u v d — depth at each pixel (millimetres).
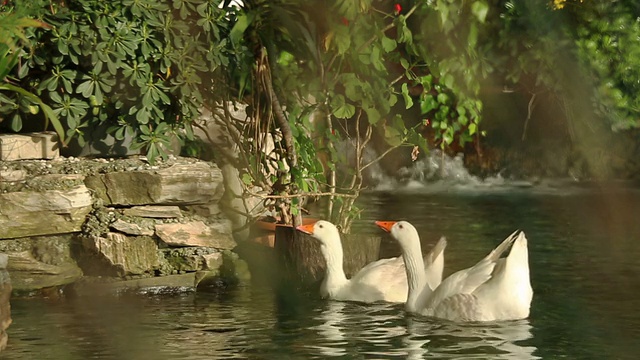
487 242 13883
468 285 9914
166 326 9414
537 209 17078
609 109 20500
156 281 11148
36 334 9055
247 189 13320
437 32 13148
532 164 21812
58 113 11273
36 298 10680
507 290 9719
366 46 12852
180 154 12859
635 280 11344
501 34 19438
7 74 10773
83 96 11430
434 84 14258
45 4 11266
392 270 10945
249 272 11773
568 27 20094
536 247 13469
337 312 10156
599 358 8289
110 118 11820
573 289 10930
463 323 9609
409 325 9555
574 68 20109
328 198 14234
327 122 13203
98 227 11086
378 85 13031
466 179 21547
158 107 11789
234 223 13109
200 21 11742
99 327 9344
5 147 11258
